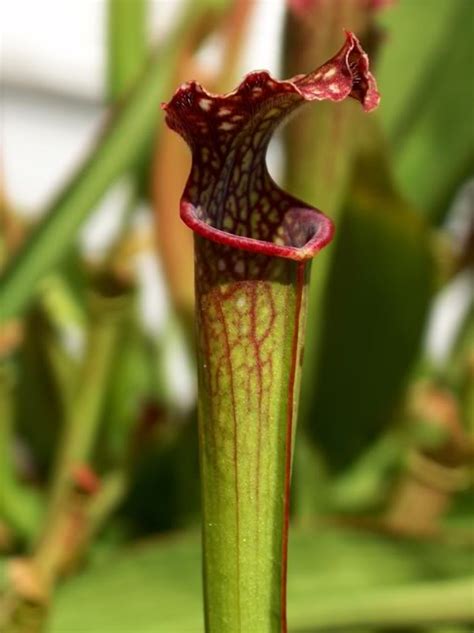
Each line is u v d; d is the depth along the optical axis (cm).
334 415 52
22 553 49
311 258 27
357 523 43
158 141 45
